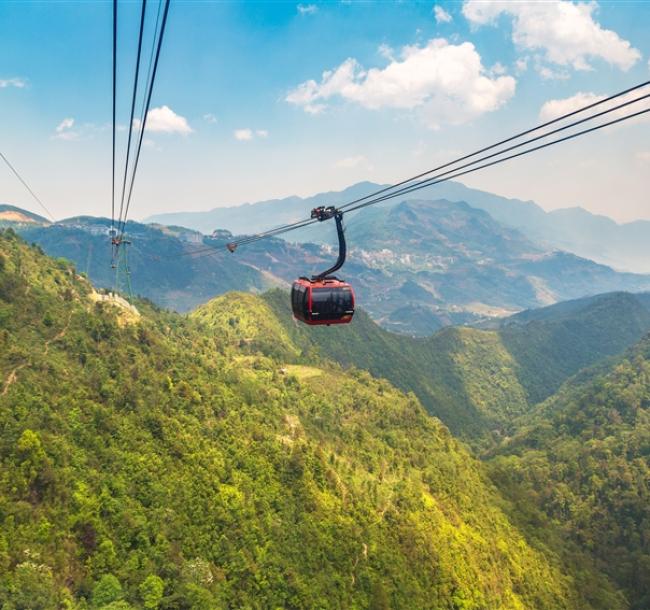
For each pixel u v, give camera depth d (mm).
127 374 113562
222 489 100125
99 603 68125
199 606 75812
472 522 146375
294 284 42344
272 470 114188
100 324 124812
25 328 110875
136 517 81938
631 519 192500
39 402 88188
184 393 119250
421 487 147000
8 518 68062
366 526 116750
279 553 98062
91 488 81562
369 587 103938
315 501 113000
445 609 111625
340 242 38938
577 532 195875
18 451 76062
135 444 95688
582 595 149000
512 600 128250
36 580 62906
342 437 158250
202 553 87750
